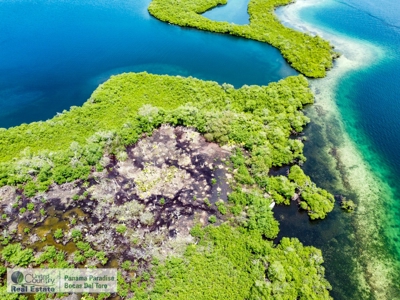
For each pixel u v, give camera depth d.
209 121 57.12
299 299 37.47
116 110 61.94
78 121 59.00
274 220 45.69
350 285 40.41
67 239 43.03
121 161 52.81
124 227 43.91
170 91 67.06
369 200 50.28
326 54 81.31
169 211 46.34
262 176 50.53
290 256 41.09
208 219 45.56
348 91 71.56
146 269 40.06
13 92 68.88
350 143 59.72
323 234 45.59
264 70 78.38
